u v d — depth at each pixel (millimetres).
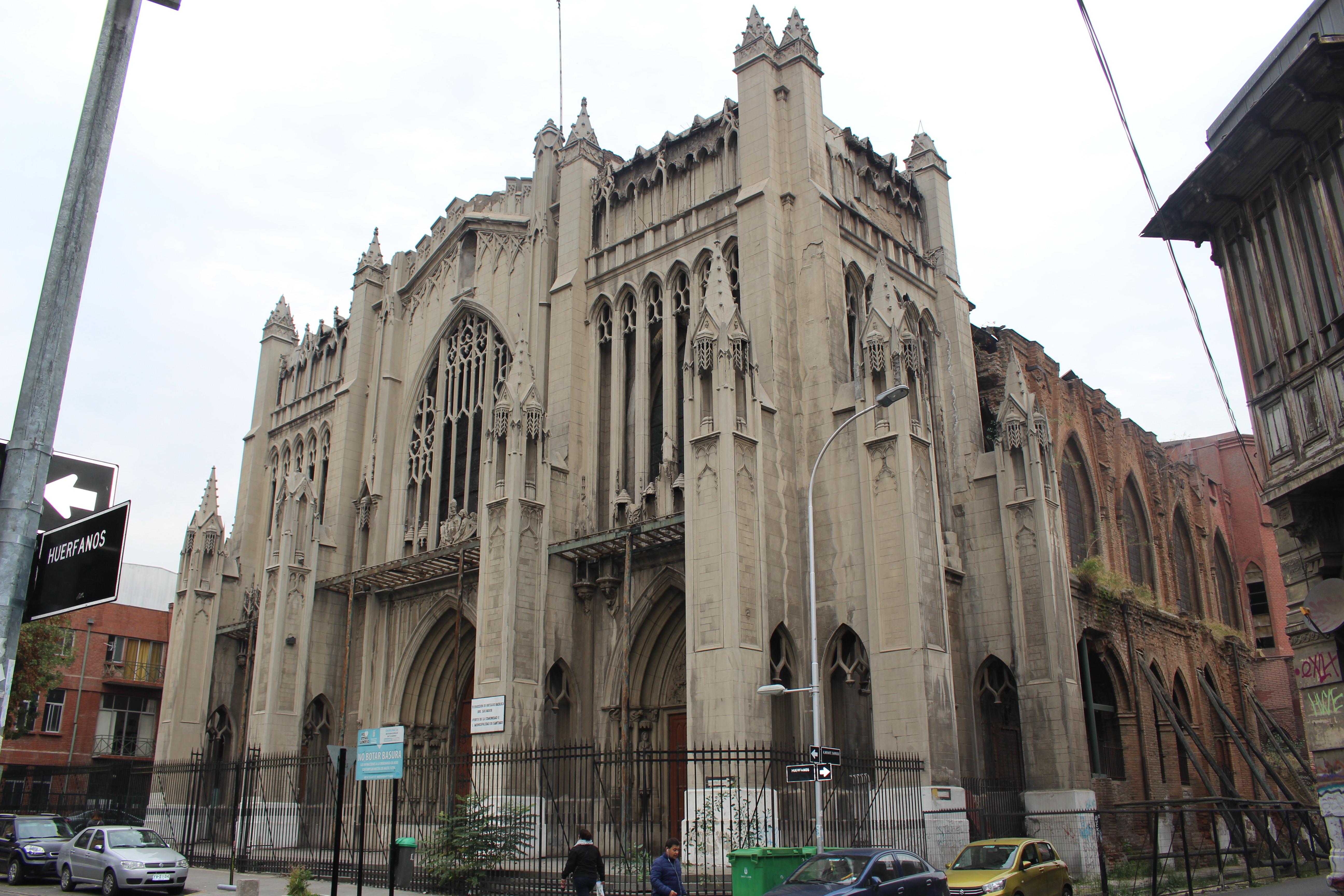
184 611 49719
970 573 38281
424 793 37406
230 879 29688
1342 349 17953
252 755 41188
